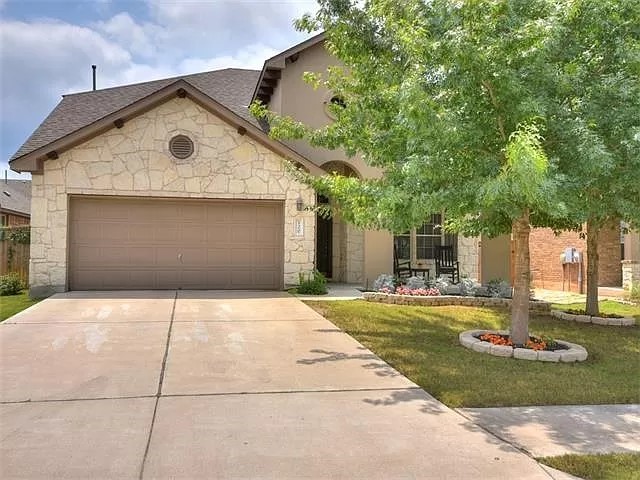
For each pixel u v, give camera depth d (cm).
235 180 1330
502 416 505
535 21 643
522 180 552
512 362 712
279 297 1234
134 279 1309
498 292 1295
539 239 1962
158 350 720
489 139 707
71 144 1234
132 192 1277
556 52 704
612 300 1488
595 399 564
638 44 665
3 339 772
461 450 419
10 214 2588
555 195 606
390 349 767
